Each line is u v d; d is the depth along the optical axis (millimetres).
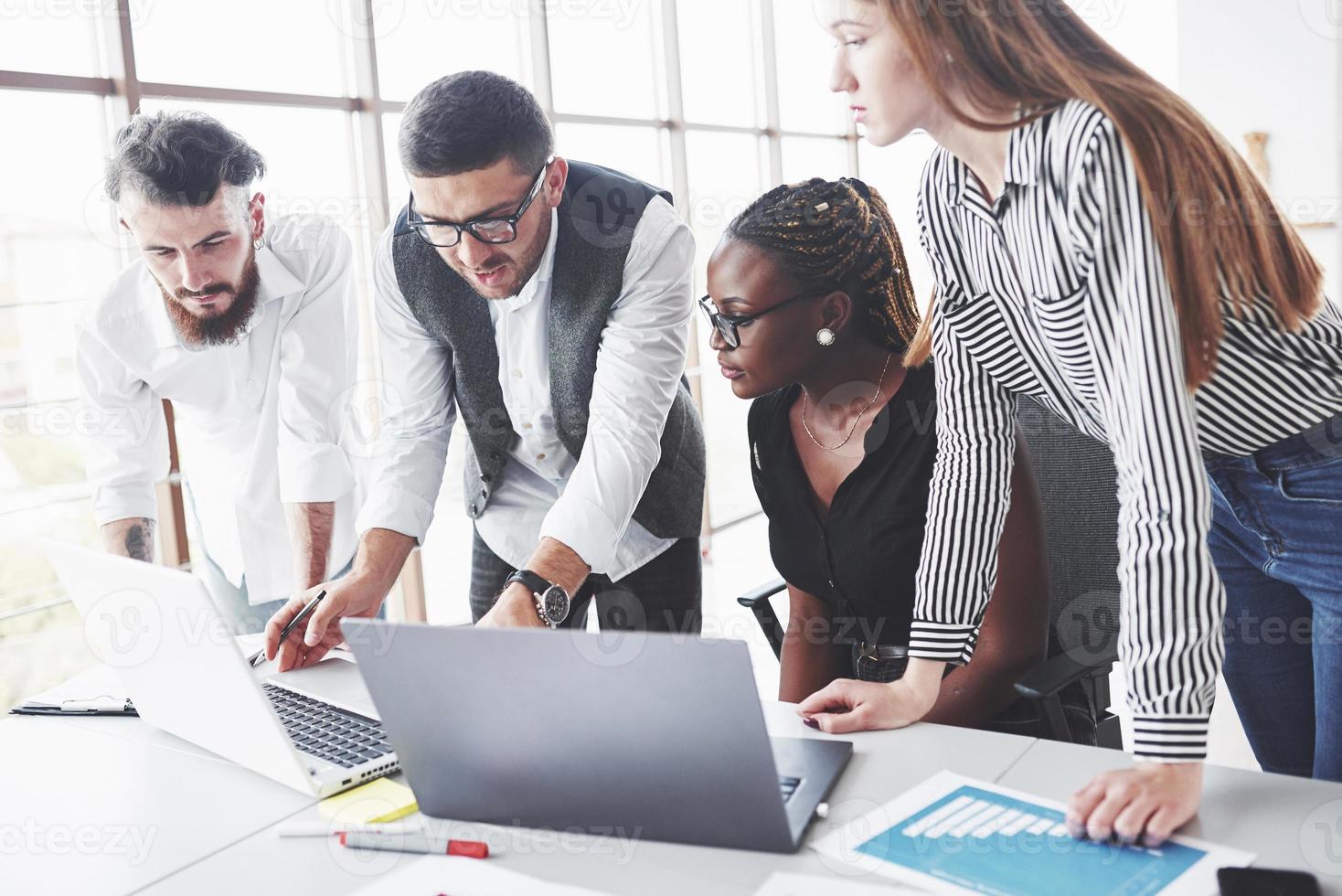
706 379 5734
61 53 3074
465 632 940
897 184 6031
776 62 5949
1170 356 995
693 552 2086
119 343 2090
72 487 3246
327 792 1123
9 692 3166
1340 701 1255
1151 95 1029
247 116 3518
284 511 2324
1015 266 1173
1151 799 943
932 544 1328
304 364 2168
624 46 5102
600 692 927
